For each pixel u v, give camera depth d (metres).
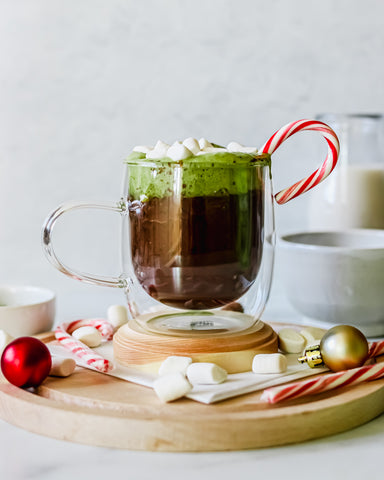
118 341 0.55
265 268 0.56
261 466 0.45
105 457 0.46
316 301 0.66
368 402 0.50
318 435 0.48
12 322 0.63
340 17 0.84
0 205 0.85
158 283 0.53
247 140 0.85
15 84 0.83
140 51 0.83
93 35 0.83
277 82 0.84
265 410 0.48
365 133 0.78
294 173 0.86
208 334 0.54
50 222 0.54
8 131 0.84
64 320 0.72
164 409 0.47
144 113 0.84
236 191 0.52
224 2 0.83
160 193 0.51
